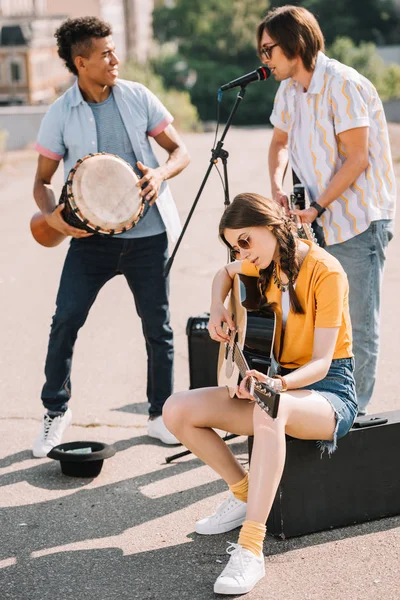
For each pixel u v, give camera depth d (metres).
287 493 3.28
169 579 3.12
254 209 3.14
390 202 4.07
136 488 3.86
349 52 56.75
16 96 37.28
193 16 63.47
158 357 4.34
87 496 3.80
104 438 4.42
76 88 4.22
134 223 4.11
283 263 3.18
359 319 4.09
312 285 3.18
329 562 3.16
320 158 4.03
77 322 4.20
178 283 7.77
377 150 4.00
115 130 4.25
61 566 3.22
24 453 4.28
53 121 4.23
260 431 3.04
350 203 4.00
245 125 58.88
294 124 4.13
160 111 4.35
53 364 4.23
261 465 3.03
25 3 41.72
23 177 16.31
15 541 3.42
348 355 3.33
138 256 4.27
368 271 4.05
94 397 5.00
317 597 2.96
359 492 3.39
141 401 4.93
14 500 3.78
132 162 4.30
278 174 4.43
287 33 3.90
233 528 3.45
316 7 65.75
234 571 2.99
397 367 5.25
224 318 3.49
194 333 4.48
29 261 8.95
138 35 56.25
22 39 36.91
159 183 4.18
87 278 4.22
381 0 65.50
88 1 46.19
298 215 3.91
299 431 3.16
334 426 3.22
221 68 61.16
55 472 4.06
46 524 3.55
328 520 3.36
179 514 3.61
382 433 3.37
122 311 6.87
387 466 3.41
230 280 3.61
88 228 4.02
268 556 3.21
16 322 6.66
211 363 4.49
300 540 3.31
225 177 4.20
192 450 3.38
